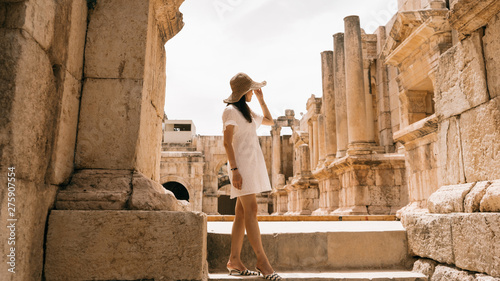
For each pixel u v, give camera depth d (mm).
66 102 3115
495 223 2924
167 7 4031
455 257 3371
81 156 3324
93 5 3529
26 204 2578
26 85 2535
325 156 20094
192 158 33438
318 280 3441
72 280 2877
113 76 3436
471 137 3680
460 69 3855
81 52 3402
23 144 2518
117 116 3387
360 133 14195
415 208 7910
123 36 3498
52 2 2846
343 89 17250
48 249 2883
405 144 8578
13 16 2492
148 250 2961
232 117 3393
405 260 4086
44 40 2738
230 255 3664
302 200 25031
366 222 6086
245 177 3338
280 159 36750
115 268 2920
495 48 3385
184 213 3045
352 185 13570
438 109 4258
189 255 2998
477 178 3586
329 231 4047
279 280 3250
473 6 3441
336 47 17688
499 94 3340
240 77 3510
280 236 3959
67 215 2932
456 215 3393
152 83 3949
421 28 8586
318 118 22422
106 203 3062
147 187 3201
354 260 3996
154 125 4176
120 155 3332
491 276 2947
